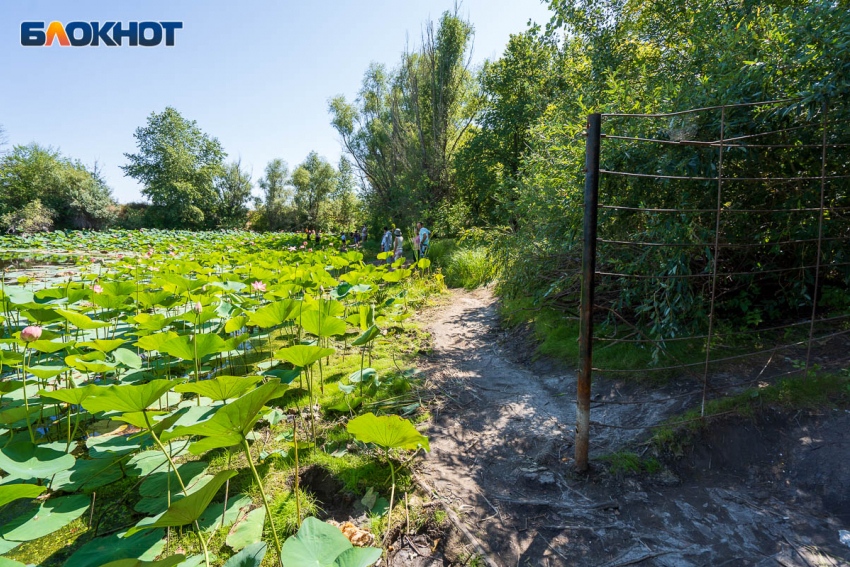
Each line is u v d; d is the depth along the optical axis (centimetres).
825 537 202
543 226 498
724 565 191
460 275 1035
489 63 1700
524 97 1457
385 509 230
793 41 329
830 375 297
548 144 548
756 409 278
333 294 570
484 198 1622
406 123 2180
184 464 261
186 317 414
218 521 215
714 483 246
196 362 312
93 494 232
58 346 325
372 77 2609
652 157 373
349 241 2947
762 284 419
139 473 251
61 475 245
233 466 268
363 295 604
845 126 326
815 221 365
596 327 471
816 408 273
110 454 254
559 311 535
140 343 300
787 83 336
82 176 4103
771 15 405
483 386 406
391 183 2377
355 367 451
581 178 416
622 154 377
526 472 266
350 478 254
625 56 734
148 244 1775
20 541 195
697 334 388
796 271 396
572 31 837
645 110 397
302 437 306
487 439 309
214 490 164
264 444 295
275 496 240
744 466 254
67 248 1641
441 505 235
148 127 4178
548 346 469
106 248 1603
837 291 393
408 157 2084
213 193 4366
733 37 391
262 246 1895
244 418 175
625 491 244
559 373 415
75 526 221
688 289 362
